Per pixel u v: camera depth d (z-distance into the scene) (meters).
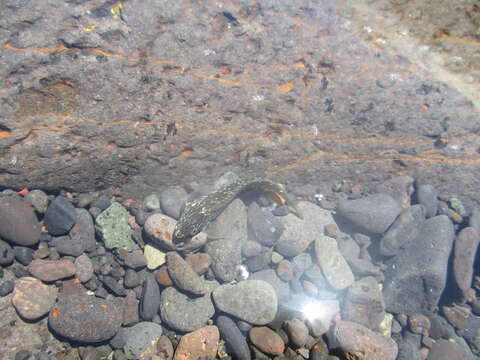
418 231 0.38
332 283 0.35
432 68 0.39
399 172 0.40
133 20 0.32
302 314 0.34
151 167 0.35
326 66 0.37
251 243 0.35
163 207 0.35
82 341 0.30
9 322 0.29
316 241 0.36
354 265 0.36
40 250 0.31
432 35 0.40
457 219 0.40
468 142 0.39
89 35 0.31
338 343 0.32
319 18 0.38
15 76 0.29
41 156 0.31
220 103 0.34
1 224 0.30
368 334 0.32
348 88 0.37
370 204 0.37
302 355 0.31
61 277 0.31
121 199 0.35
